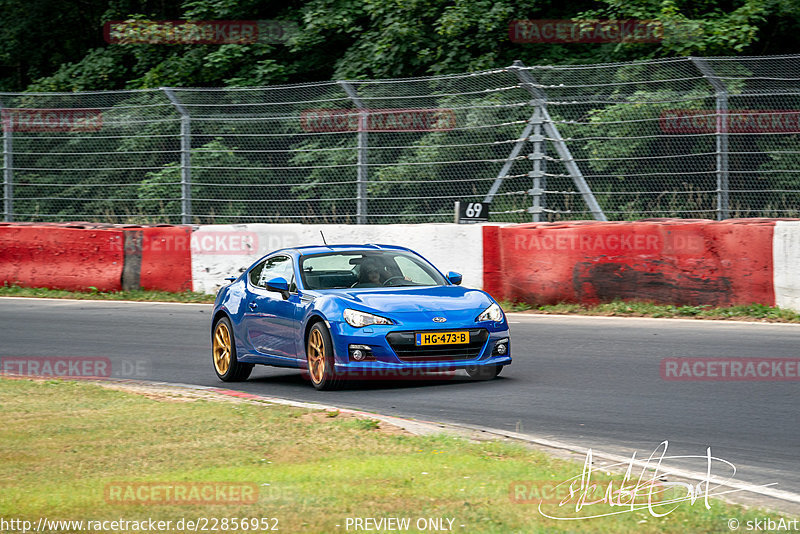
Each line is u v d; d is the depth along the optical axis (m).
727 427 18.66
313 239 44.41
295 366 25.17
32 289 49.41
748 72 39.25
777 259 33.19
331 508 12.83
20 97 52.22
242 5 64.25
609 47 54.06
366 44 58.12
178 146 50.25
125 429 18.97
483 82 43.69
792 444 17.16
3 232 50.22
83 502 13.52
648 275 35.81
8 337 35.50
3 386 24.91
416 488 13.78
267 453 16.52
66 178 52.97
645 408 20.64
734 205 39.19
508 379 24.64
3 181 53.44
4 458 16.66
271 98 48.19
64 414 20.84
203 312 41.56
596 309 36.81
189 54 63.34
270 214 48.41
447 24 54.31
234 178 48.78
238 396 23.16
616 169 41.44
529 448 16.67
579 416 19.95
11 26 78.31
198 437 18.00
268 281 25.44
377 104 45.19
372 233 43.03
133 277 47.75
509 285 39.12
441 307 23.92
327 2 59.59
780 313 32.88
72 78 69.62
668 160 40.72
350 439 17.33
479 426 19.14
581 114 42.34
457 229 40.56
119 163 51.91
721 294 34.31
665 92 40.28
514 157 42.31
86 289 48.34
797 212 38.06
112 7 72.75
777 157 39.00
